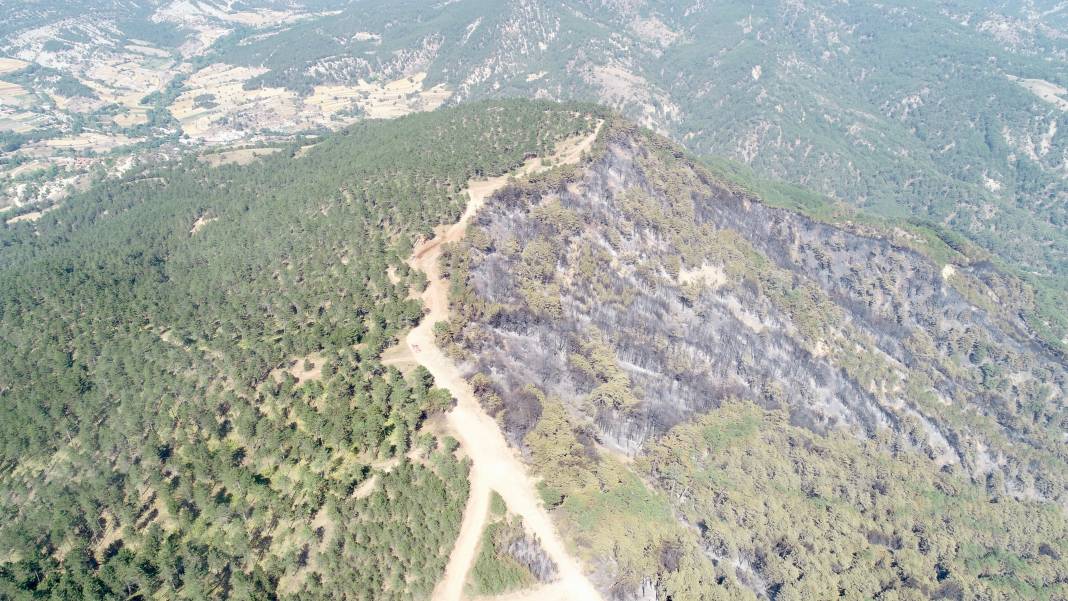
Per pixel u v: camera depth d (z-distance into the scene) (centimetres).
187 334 15250
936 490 15775
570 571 10500
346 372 13200
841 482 14912
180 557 10231
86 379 13775
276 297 15800
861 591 12288
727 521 12750
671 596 10656
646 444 13862
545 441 12200
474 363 13812
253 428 12125
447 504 11025
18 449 12131
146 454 11706
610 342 15862
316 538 10438
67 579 9806
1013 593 12900
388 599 9969
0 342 15200
